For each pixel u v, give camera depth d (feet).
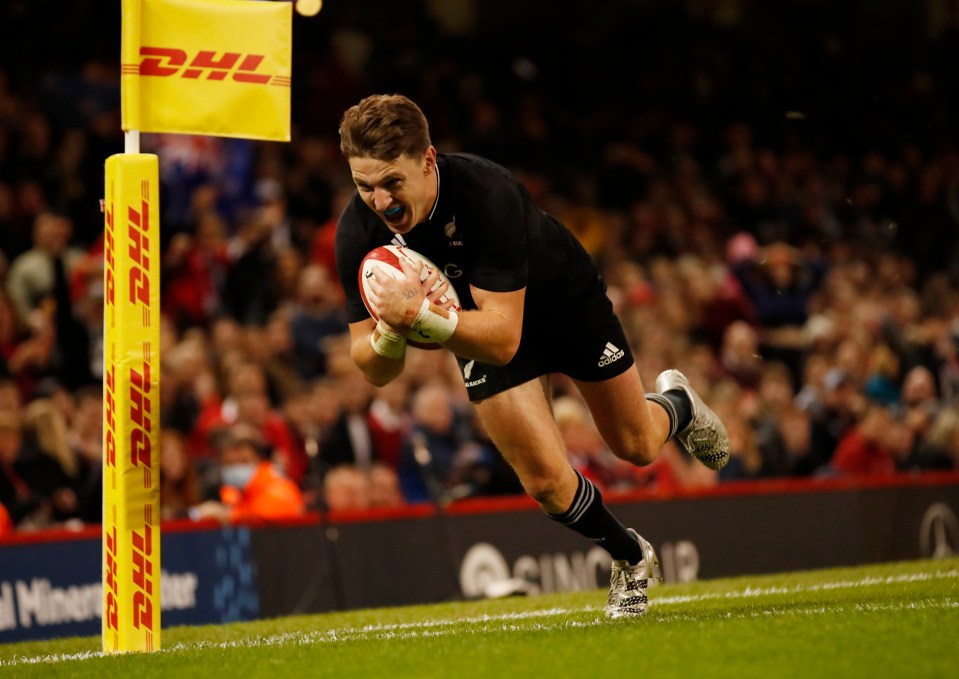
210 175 130.52
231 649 48.19
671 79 191.11
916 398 124.16
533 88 186.09
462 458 97.76
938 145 195.11
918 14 206.80
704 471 104.01
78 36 136.36
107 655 48.37
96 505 84.89
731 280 142.82
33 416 82.94
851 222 178.70
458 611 67.10
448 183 45.68
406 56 174.29
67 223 104.68
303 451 94.89
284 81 51.98
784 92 192.65
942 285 162.50
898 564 86.79
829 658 38.37
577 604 67.41
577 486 49.67
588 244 155.84
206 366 96.48
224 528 75.56
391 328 45.34
